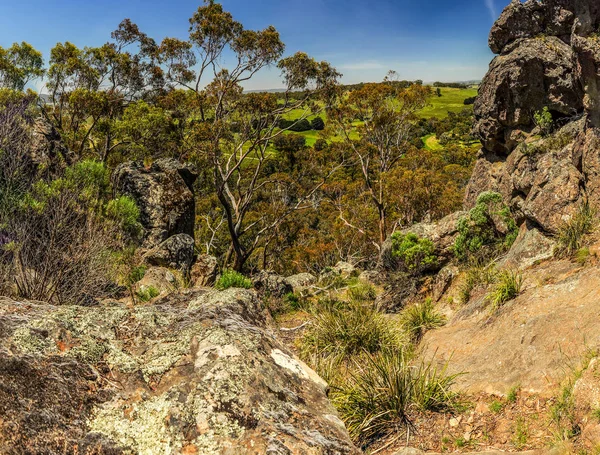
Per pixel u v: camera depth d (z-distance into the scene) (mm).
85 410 1768
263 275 16844
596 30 8969
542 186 9875
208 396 1910
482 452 4566
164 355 2131
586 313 5902
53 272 7094
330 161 31453
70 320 2174
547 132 13117
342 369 6785
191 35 23609
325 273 23391
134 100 31531
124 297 10352
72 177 11578
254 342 2363
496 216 11875
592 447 3953
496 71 14328
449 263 12148
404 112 29922
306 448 1804
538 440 4633
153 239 15328
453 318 9008
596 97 8789
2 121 12000
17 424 1583
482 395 5738
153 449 1698
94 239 8016
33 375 1773
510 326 6879
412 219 28516
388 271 14703
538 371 5582
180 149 27641
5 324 2000
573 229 8312
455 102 117562
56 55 28391
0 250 7441
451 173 34344
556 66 13188
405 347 7742
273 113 24391
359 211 33000
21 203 8992
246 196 26000
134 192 16266
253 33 23094
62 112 29844
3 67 24391
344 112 30312
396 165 35031
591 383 4602
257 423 1860
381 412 5383
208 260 15219
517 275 8344
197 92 25547
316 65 23922
